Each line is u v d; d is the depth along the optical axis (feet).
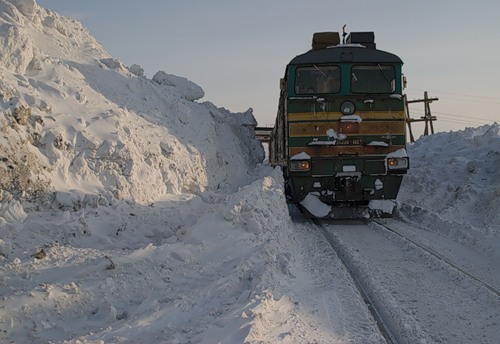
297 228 38.06
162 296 19.57
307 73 40.24
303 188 40.09
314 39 44.39
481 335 17.11
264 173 58.39
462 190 43.55
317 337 16.83
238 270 22.21
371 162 39.42
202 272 22.25
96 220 26.99
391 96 39.52
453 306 19.88
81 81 38.34
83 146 30.50
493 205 37.40
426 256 27.32
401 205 45.29
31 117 28.22
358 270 25.22
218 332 16.08
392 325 18.07
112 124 34.17
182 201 35.88
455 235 32.94
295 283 23.11
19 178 25.03
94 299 18.29
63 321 17.10
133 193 31.73
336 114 39.55
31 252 21.99
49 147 28.17
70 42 45.44
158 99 48.08
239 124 75.00
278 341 15.99
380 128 39.52
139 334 16.03
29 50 33.35
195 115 53.52
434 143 69.87
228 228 27.04
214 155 51.13
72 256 21.65
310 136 39.52
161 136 40.29
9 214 23.88
